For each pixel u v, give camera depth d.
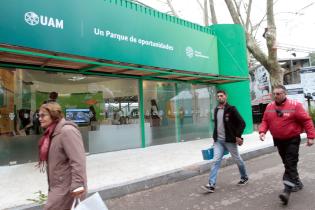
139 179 6.75
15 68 8.52
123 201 5.88
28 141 8.78
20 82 8.65
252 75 27.56
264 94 25.83
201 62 12.74
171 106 12.97
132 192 6.41
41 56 7.52
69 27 8.16
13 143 8.48
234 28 14.80
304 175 6.96
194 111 14.02
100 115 10.48
